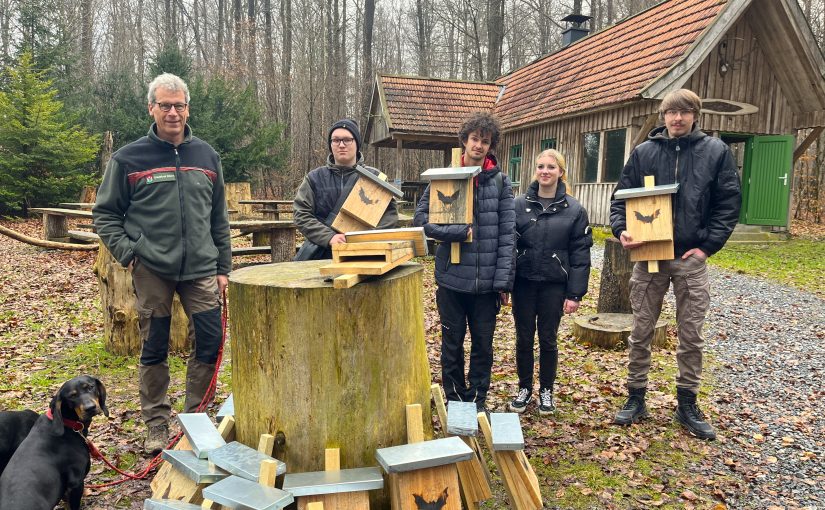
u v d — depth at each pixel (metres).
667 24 13.26
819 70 12.38
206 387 3.74
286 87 28.84
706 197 3.81
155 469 3.39
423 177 3.52
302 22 30.91
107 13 35.66
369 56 28.91
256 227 7.76
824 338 6.43
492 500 3.11
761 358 5.73
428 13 36.12
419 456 2.28
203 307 3.64
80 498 2.94
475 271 3.67
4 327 6.56
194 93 19.33
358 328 2.37
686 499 3.13
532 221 4.04
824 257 11.70
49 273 9.74
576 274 4.03
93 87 23.14
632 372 4.14
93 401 2.84
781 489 3.24
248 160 19.81
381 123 19.84
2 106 15.93
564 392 4.70
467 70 35.72
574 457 3.60
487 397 4.64
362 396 2.41
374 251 2.40
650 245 3.89
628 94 12.05
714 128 12.92
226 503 2.05
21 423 3.11
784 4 11.93
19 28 20.88
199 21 38.62
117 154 3.44
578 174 14.71
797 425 4.07
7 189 16.19
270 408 2.46
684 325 3.95
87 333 6.42
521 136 17.34
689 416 3.98
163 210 3.45
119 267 5.48
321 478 2.27
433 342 6.27
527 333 4.19
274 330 2.39
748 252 12.41
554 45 36.34
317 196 3.86
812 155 21.08
